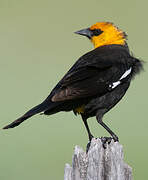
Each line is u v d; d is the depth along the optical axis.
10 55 20.94
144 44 22.00
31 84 18.27
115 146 7.81
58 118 15.78
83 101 9.66
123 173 7.78
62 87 9.45
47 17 25.12
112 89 9.84
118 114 16.03
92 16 25.28
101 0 27.02
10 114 16.12
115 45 11.00
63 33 23.56
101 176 7.73
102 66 9.90
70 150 13.92
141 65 10.48
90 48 21.69
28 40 22.56
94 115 10.06
